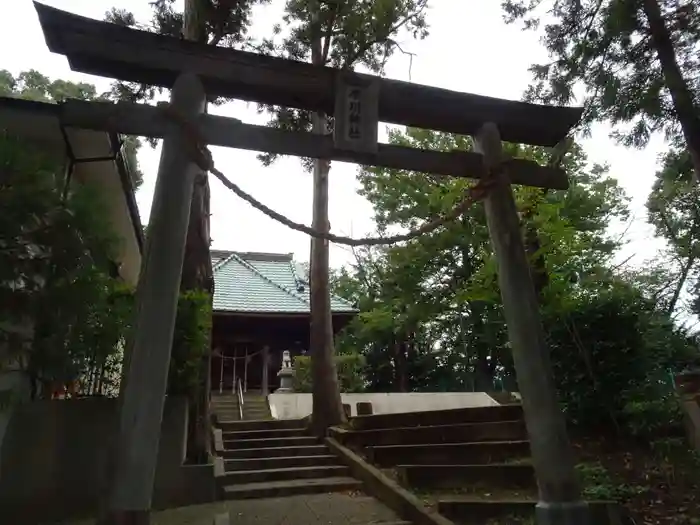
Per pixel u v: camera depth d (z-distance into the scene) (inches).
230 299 732.0
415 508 253.6
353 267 1083.9
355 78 227.0
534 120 252.2
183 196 190.1
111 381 325.1
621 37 299.1
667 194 456.4
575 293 329.1
